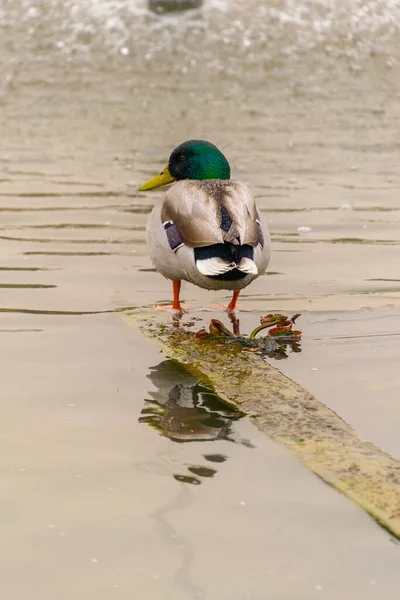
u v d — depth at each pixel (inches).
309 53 1248.8
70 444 286.0
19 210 621.3
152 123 951.0
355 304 446.0
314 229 589.6
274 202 662.5
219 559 226.2
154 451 283.4
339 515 247.6
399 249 544.4
